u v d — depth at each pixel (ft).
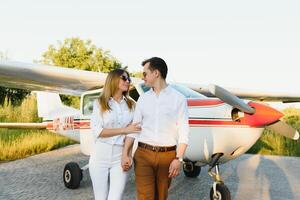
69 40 68.28
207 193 15.88
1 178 19.02
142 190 8.38
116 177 8.73
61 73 18.31
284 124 13.51
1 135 31.65
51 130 22.95
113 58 69.82
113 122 8.73
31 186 17.06
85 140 17.40
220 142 12.43
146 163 8.37
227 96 11.89
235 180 19.10
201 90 24.21
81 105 17.81
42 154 29.81
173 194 15.71
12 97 49.42
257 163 25.66
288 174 21.04
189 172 19.11
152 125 8.32
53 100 23.94
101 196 8.89
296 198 15.06
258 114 11.99
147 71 8.35
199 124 12.76
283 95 28.32
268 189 16.84
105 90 8.82
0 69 17.33
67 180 16.56
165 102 8.29
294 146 31.71
